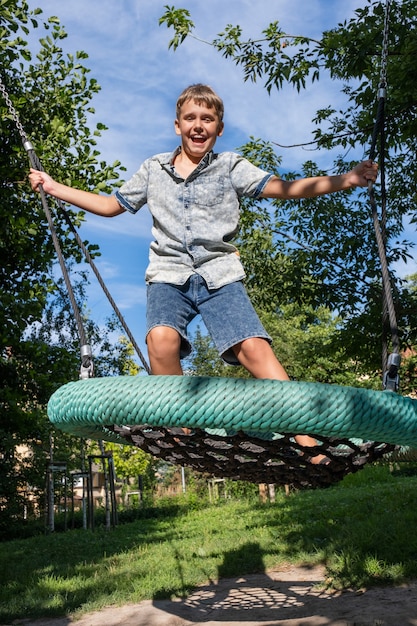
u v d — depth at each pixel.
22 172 7.97
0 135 7.98
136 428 2.29
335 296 9.59
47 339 17.97
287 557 6.23
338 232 10.01
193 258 2.58
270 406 1.77
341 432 1.81
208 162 2.71
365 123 8.23
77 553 9.52
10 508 17.69
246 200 10.30
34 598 5.73
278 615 4.26
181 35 7.95
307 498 13.17
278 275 10.16
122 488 25.83
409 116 7.38
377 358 9.59
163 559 7.17
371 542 5.71
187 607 4.87
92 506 14.56
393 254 9.52
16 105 7.66
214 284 2.54
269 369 2.47
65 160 8.20
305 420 1.78
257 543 7.17
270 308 10.58
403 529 5.89
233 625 4.12
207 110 2.74
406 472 17.58
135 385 1.88
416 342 8.53
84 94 8.52
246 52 8.25
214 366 20.36
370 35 7.04
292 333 19.36
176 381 1.86
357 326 9.30
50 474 16.34
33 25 8.09
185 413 1.80
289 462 2.55
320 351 11.09
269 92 8.04
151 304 2.59
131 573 6.46
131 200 2.87
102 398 1.91
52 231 2.84
